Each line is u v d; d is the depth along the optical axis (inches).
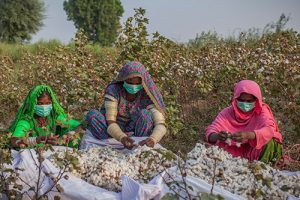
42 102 200.5
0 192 153.6
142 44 274.7
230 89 280.7
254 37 495.8
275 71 261.7
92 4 1790.1
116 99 208.1
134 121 209.9
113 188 160.9
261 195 144.6
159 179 152.9
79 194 152.9
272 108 252.1
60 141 180.2
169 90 284.8
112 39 1812.3
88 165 167.3
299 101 234.1
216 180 154.6
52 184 156.7
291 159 207.5
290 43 338.0
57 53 346.9
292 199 147.8
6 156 155.5
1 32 1424.7
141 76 203.3
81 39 324.5
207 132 201.3
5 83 363.9
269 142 194.2
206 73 289.1
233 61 294.7
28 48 724.7
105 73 283.7
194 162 162.4
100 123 205.5
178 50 346.9
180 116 276.1
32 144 184.7
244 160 168.2
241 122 202.2
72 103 277.3
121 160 172.4
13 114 315.9
